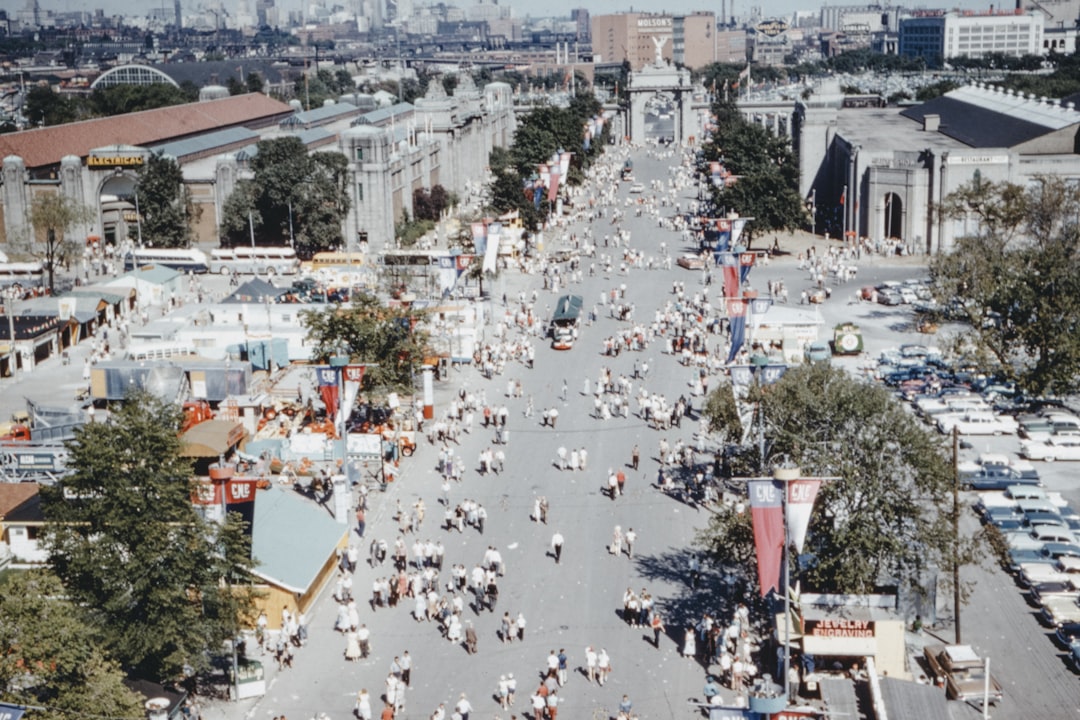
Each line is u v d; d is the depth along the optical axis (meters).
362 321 103.00
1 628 51.62
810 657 61.97
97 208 184.38
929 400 106.88
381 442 92.38
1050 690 61.47
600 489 90.12
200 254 169.38
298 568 70.06
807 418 67.50
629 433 102.75
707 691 61.16
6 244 184.25
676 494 88.81
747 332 113.62
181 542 59.47
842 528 64.12
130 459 59.78
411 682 63.50
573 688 62.50
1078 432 96.62
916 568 64.94
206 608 60.66
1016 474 88.00
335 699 62.09
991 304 108.25
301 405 108.56
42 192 183.75
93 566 57.78
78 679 52.84
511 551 79.44
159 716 53.44
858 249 176.12
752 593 71.81
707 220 190.75
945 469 65.12
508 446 100.06
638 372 118.69
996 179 172.25
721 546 68.56
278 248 171.25
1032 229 153.25
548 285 160.00
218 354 120.31
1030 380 104.38
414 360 104.94
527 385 117.38
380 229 179.62
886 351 122.00
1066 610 68.12
